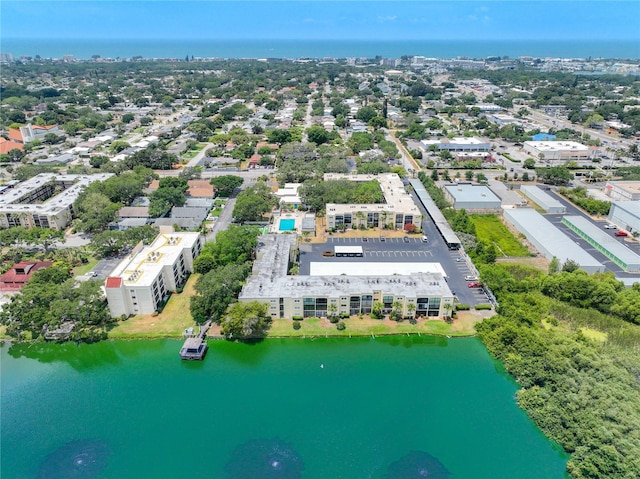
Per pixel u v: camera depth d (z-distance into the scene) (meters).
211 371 129.38
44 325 144.62
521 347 128.88
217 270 156.38
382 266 175.50
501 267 167.50
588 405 108.06
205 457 102.94
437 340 141.25
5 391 122.81
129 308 150.50
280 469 99.94
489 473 98.94
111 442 107.00
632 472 90.69
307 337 142.00
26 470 100.31
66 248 186.88
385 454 103.62
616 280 159.25
